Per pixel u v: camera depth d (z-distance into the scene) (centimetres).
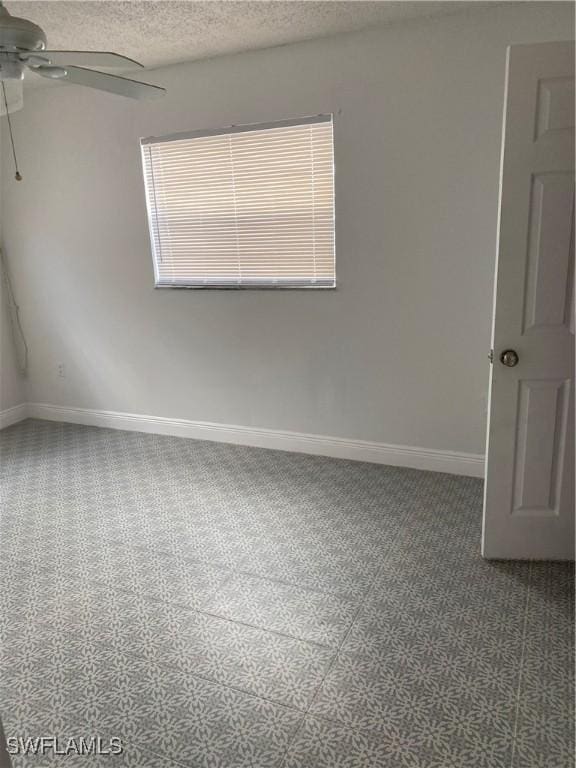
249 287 346
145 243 368
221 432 386
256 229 337
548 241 206
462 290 299
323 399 348
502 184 204
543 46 190
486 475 233
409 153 290
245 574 239
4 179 398
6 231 409
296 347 345
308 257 329
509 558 241
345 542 260
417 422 328
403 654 192
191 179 345
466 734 161
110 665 191
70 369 424
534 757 154
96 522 285
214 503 301
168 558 252
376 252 310
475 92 271
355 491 308
